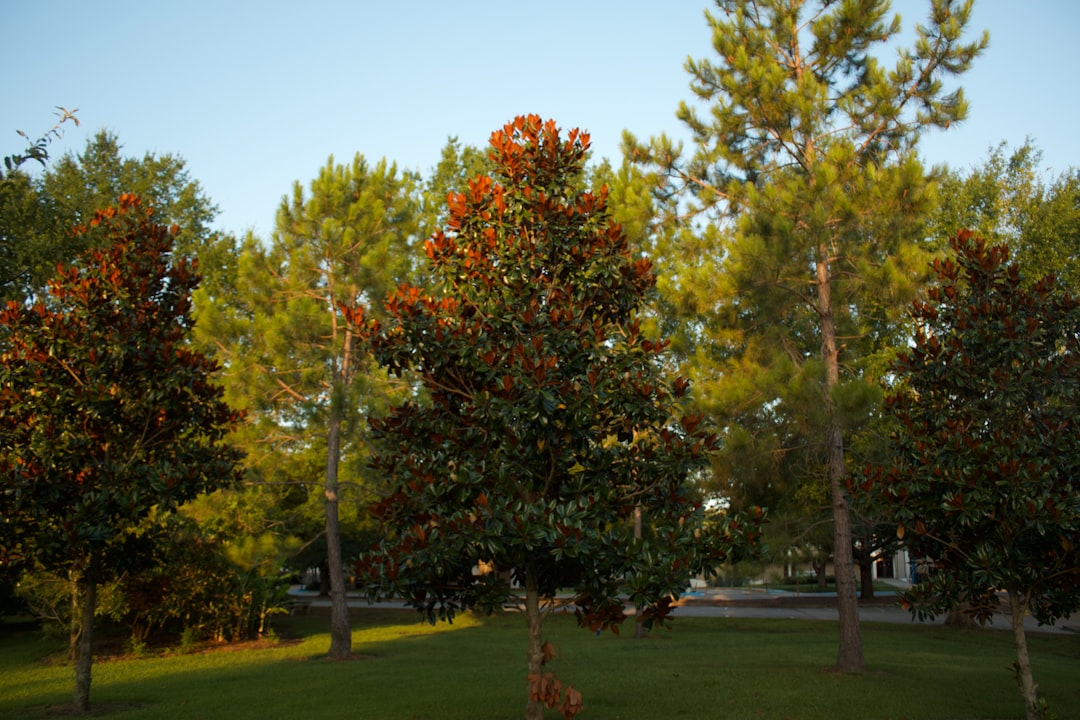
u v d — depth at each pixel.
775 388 11.62
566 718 6.78
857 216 11.87
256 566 18.06
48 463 9.39
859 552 27.33
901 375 9.38
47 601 15.97
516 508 6.61
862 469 8.87
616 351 7.52
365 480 17.50
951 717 9.07
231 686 11.97
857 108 13.64
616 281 7.81
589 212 8.04
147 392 9.94
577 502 6.93
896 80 13.27
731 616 25.72
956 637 19.45
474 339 7.28
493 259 7.83
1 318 9.94
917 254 11.84
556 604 7.50
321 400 16.23
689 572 6.75
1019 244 21.28
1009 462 7.66
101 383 9.70
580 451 7.36
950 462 8.12
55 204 12.83
